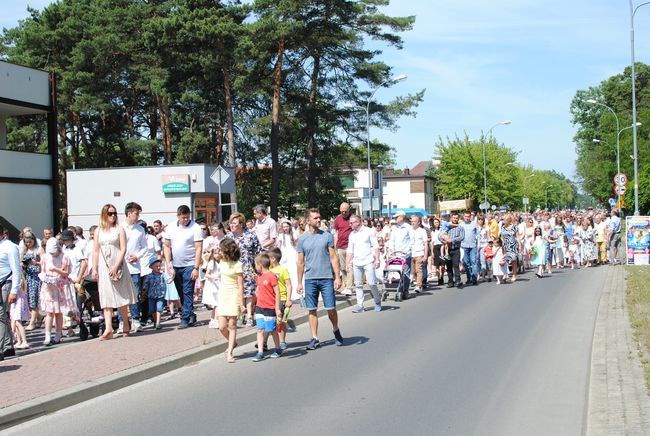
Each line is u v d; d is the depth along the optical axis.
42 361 9.29
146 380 8.59
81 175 35.00
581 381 7.91
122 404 7.38
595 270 23.47
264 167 49.25
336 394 7.51
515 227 20.52
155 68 40.81
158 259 12.51
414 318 13.48
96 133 51.41
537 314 13.41
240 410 6.95
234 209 24.48
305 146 42.75
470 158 67.69
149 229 15.70
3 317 9.86
